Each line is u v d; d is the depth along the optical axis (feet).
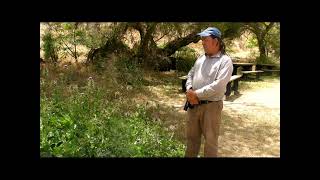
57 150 15.14
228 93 32.96
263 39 46.88
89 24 37.52
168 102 28.86
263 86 38.42
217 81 14.51
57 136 16.31
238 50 53.31
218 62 14.75
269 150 20.94
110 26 37.55
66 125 17.71
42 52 37.29
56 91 21.47
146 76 36.96
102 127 17.56
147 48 39.24
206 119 14.92
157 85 34.06
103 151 15.60
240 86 37.86
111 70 32.48
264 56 47.44
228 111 28.30
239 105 30.37
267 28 44.80
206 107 14.87
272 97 33.53
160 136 19.74
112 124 18.24
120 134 17.12
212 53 14.89
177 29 39.17
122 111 22.67
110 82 29.86
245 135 23.25
